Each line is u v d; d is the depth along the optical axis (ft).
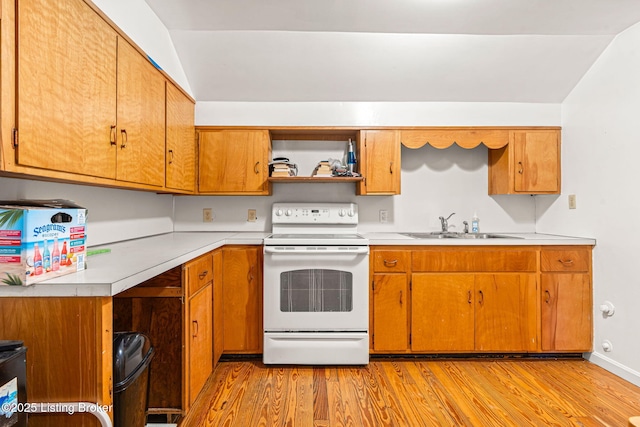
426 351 8.09
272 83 8.73
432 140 9.16
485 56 8.23
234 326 8.08
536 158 9.18
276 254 7.82
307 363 7.78
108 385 3.59
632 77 7.18
